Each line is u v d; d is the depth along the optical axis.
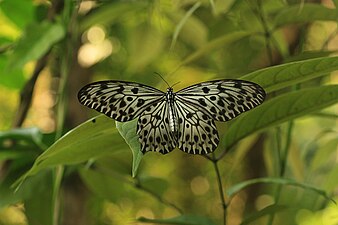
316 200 1.17
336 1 1.07
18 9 1.27
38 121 1.95
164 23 1.49
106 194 1.27
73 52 1.25
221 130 1.71
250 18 1.32
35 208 1.22
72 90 1.50
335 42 1.89
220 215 2.49
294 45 1.50
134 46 1.39
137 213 2.16
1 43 1.30
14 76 1.29
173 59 1.80
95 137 0.95
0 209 1.18
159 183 1.26
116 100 0.87
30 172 0.93
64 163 0.98
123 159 1.22
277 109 0.98
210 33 1.47
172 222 1.01
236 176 2.21
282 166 1.17
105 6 1.30
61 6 1.24
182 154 2.45
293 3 1.31
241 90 0.88
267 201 2.20
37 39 1.11
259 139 2.02
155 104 0.87
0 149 1.18
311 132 2.12
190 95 0.88
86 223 1.58
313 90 0.97
